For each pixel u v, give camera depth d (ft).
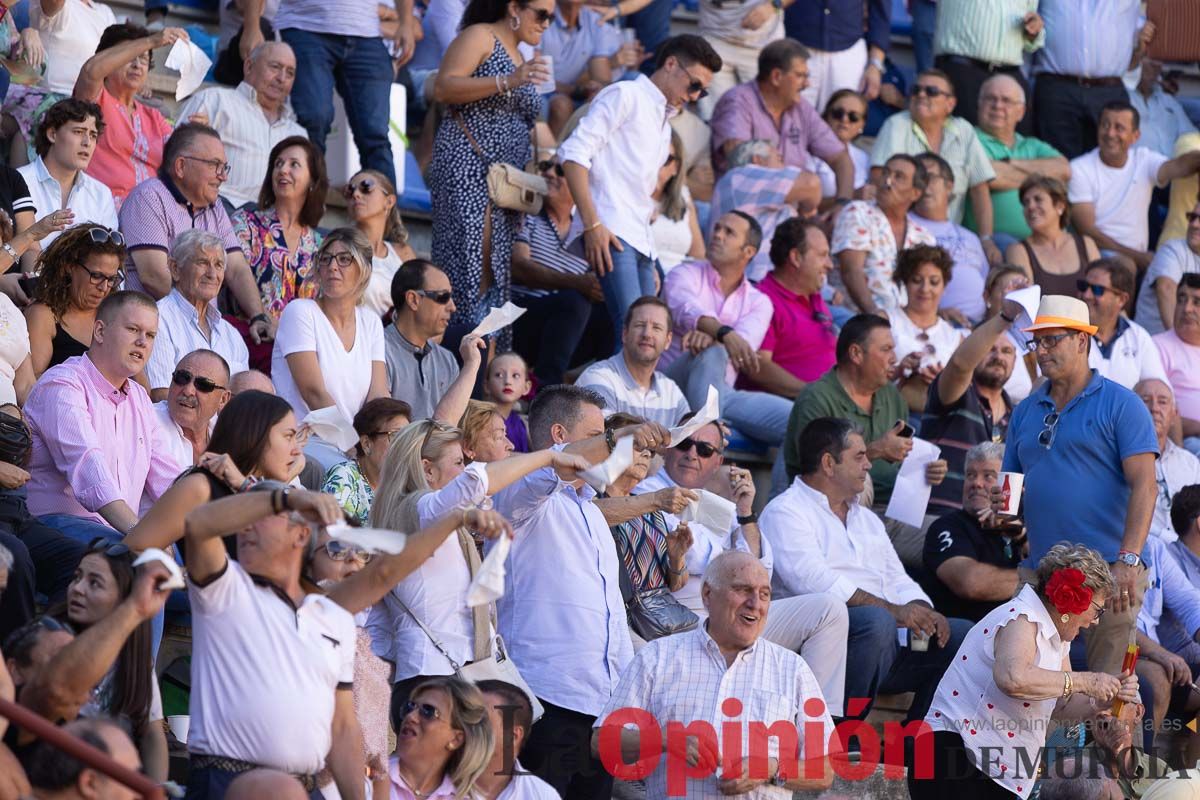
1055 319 78.13
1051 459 78.43
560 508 67.05
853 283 110.11
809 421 89.86
